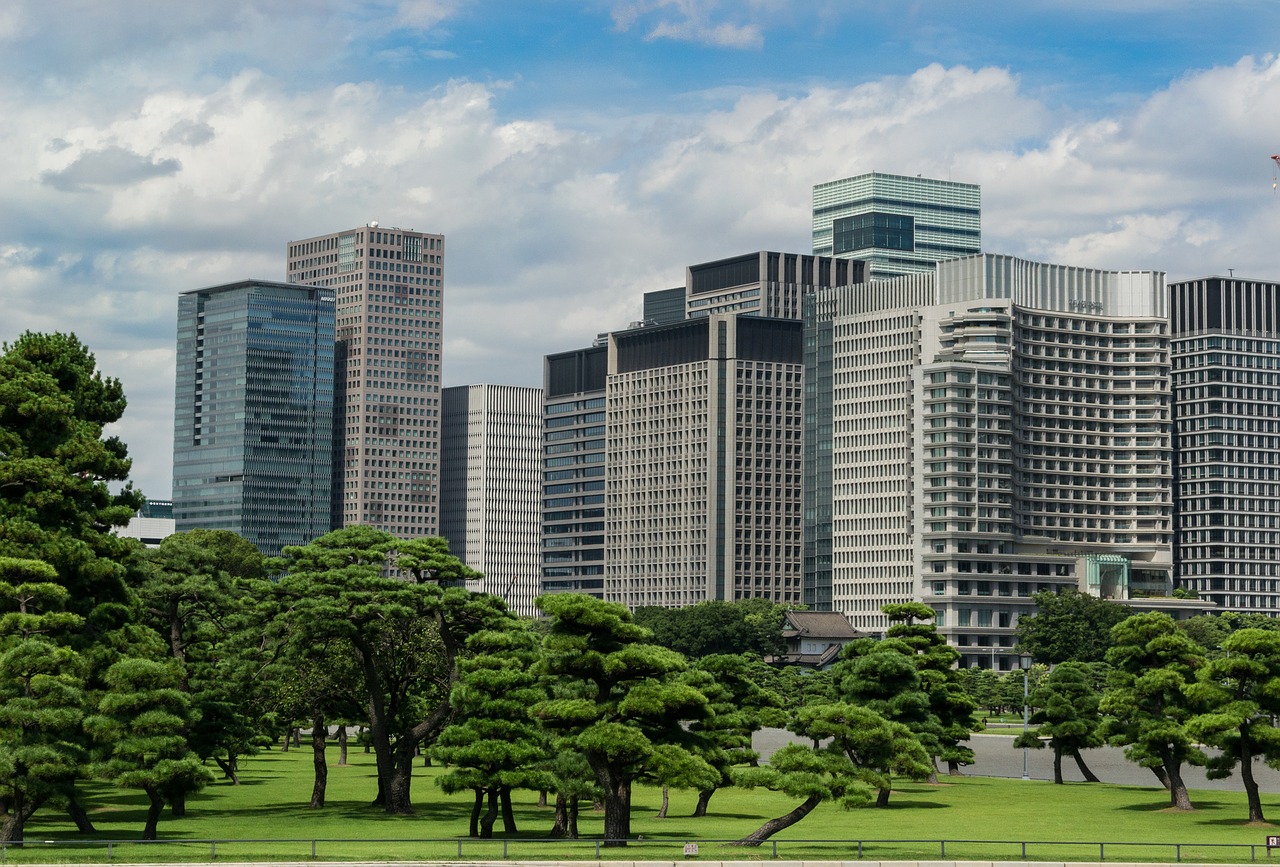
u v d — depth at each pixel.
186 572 159.50
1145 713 164.25
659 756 111.50
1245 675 147.00
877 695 185.12
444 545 152.00
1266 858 112.56
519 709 125.56
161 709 116.19
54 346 152.50
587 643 115.88
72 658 115.94
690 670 150.25
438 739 129.88
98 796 157.75
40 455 144.50
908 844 120.38
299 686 147.62
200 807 151.25
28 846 108.56
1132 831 137.00
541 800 158.25
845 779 115.75
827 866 104.44
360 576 143.00
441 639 147.88
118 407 160.62
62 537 136.38
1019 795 179.00
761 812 155.12
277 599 148.88
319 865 100.44
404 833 127.94
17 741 110.88
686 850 107.31
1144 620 167.12
